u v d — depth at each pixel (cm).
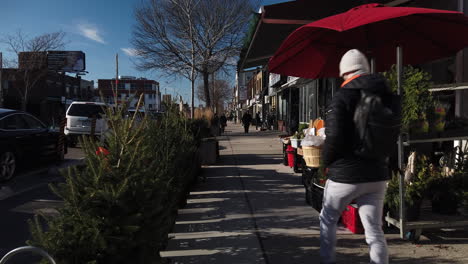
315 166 477
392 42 431
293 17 495
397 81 353
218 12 2075
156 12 2081
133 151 280
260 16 518
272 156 1176
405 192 374
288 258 349
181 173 501
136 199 262
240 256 355
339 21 304
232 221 467
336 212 277
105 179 259
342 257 345
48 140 983
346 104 255
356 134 252
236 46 2153
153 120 512
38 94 4534
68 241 237
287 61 447
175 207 461
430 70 601
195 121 880
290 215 490
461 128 380
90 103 1521
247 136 2283
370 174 257
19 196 656
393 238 389
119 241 243
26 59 3644
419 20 380
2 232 456
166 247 376
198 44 2044
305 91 1598
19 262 367
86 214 242
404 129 359
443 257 338
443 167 425
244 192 634
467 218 383
